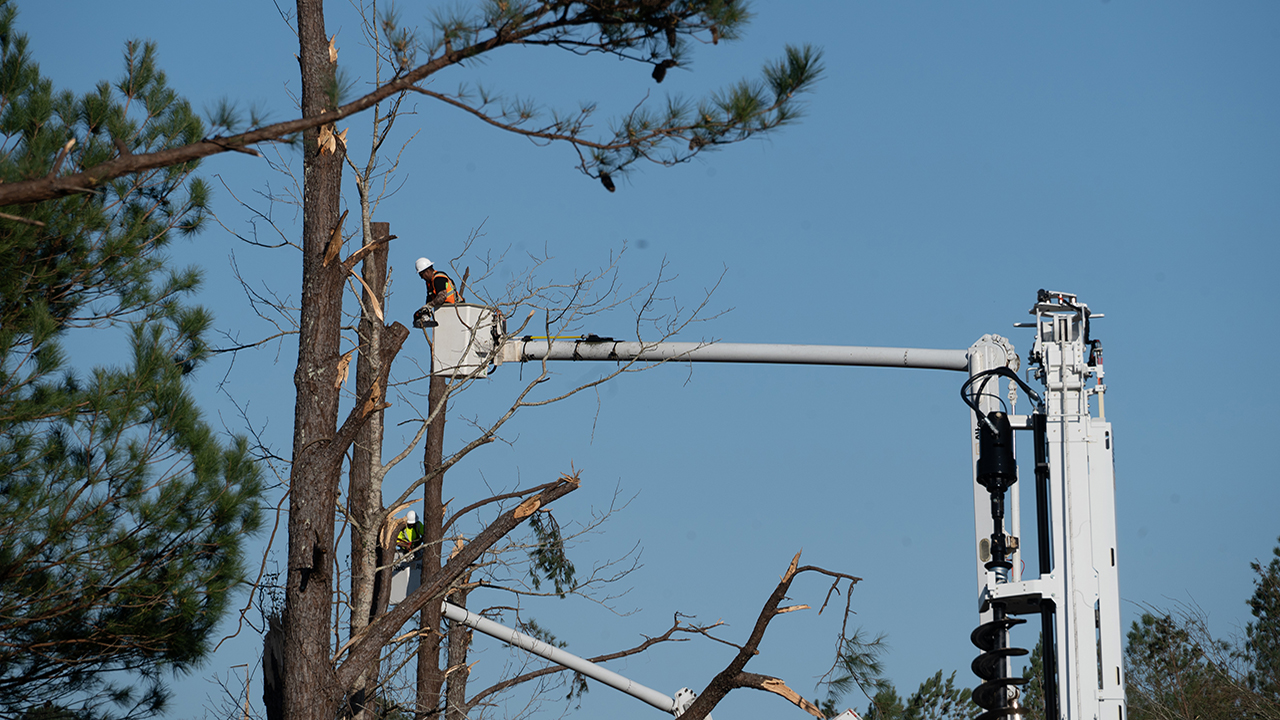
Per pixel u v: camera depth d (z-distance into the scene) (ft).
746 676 81.61
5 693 89.25
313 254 75.46
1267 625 190.08
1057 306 63.52
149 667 91.04
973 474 68.80
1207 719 171.01
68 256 95.86
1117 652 59.16
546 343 87.45
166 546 89.20
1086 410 62.34
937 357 78.02
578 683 115.55
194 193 103.24
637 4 50.93
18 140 95.35
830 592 82.48
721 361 83.25
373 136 92.63
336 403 74.84
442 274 91.81
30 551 85.35
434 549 96.68
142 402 89.15
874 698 81.61
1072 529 60.85
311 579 71.15
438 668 103.45
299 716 69.51
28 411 86.94
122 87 102.37
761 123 53.57
